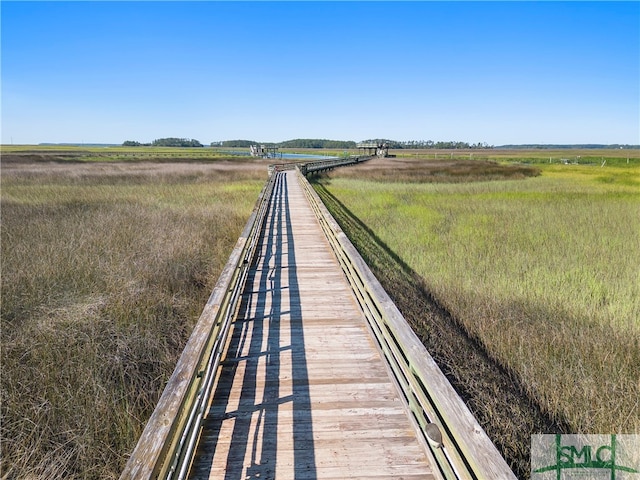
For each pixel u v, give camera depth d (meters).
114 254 8.27
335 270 6.41
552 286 7.01
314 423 2.74
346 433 2.65
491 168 35.84
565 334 5.21
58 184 21.08
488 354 4.97
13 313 5.70
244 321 4.45
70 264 7.42
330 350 3.80
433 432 1.92
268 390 3.14
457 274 7.65
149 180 23.75
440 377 1.99
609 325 5.59
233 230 10.90
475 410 3.81
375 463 2.39
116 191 18.45
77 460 3.28
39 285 6.53
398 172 31.75
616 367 4.57
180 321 5.92
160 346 5.09
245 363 3.56
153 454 1.42
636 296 6.53
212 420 2.77
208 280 7.48
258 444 2.54
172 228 10.69
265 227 9.91
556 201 16.41
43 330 5.14
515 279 7.31
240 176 26.92
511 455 3.38
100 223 10.84
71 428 3.57
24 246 8.57
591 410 3.82
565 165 42.00
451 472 1.92
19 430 3.55
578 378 4.34
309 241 8.43
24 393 3.97
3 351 4.68
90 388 4.09
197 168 33.69
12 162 37.44
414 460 2.41
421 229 11.44
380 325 3.32
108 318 5.59
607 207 14.70
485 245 9.68
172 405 1.69
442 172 31.88
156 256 8.17
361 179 27.16
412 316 5.76
